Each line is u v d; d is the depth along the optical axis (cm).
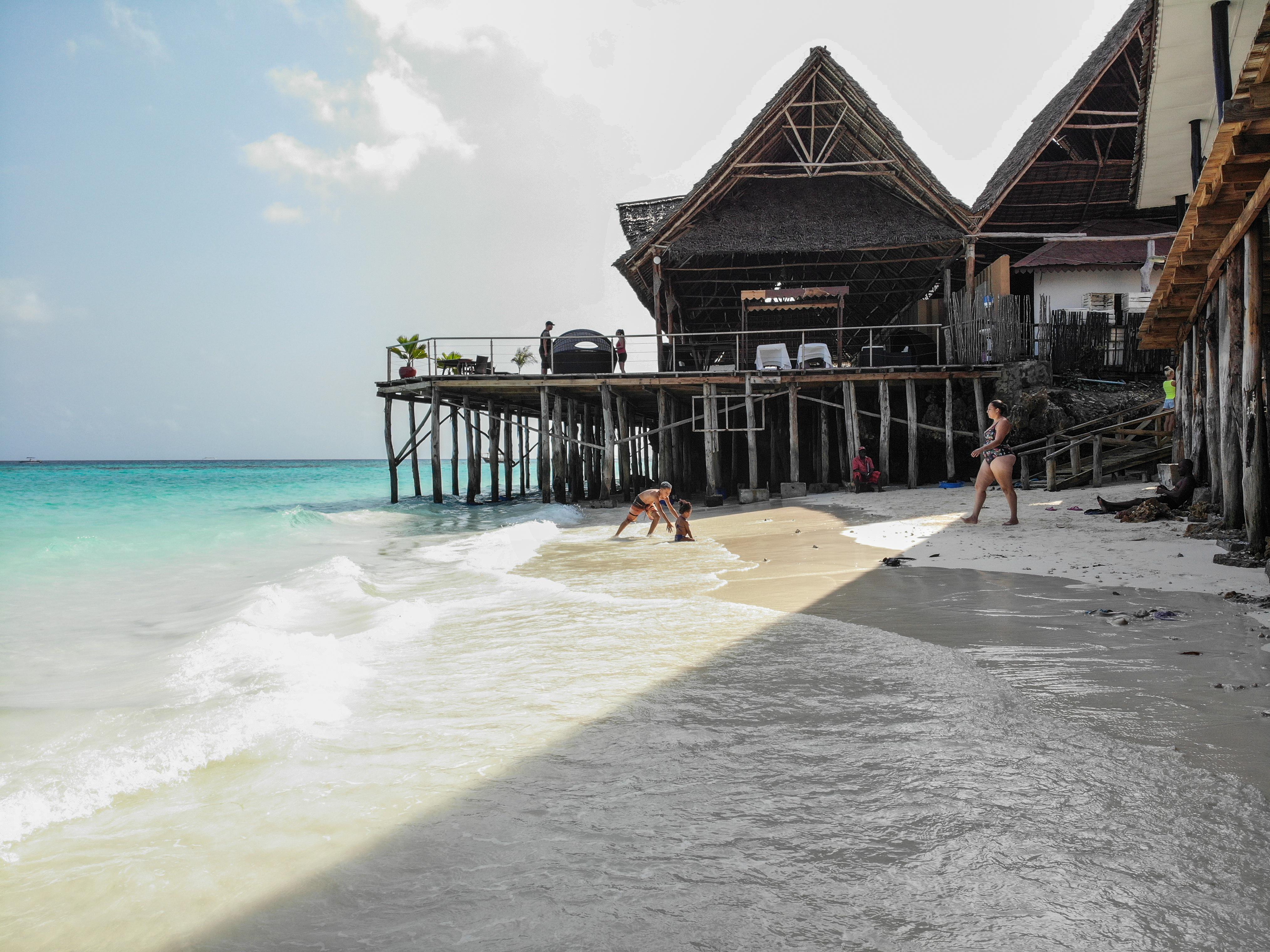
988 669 435
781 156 2456
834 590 713
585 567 984
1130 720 345
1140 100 1489
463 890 238
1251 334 736
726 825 269
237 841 274
